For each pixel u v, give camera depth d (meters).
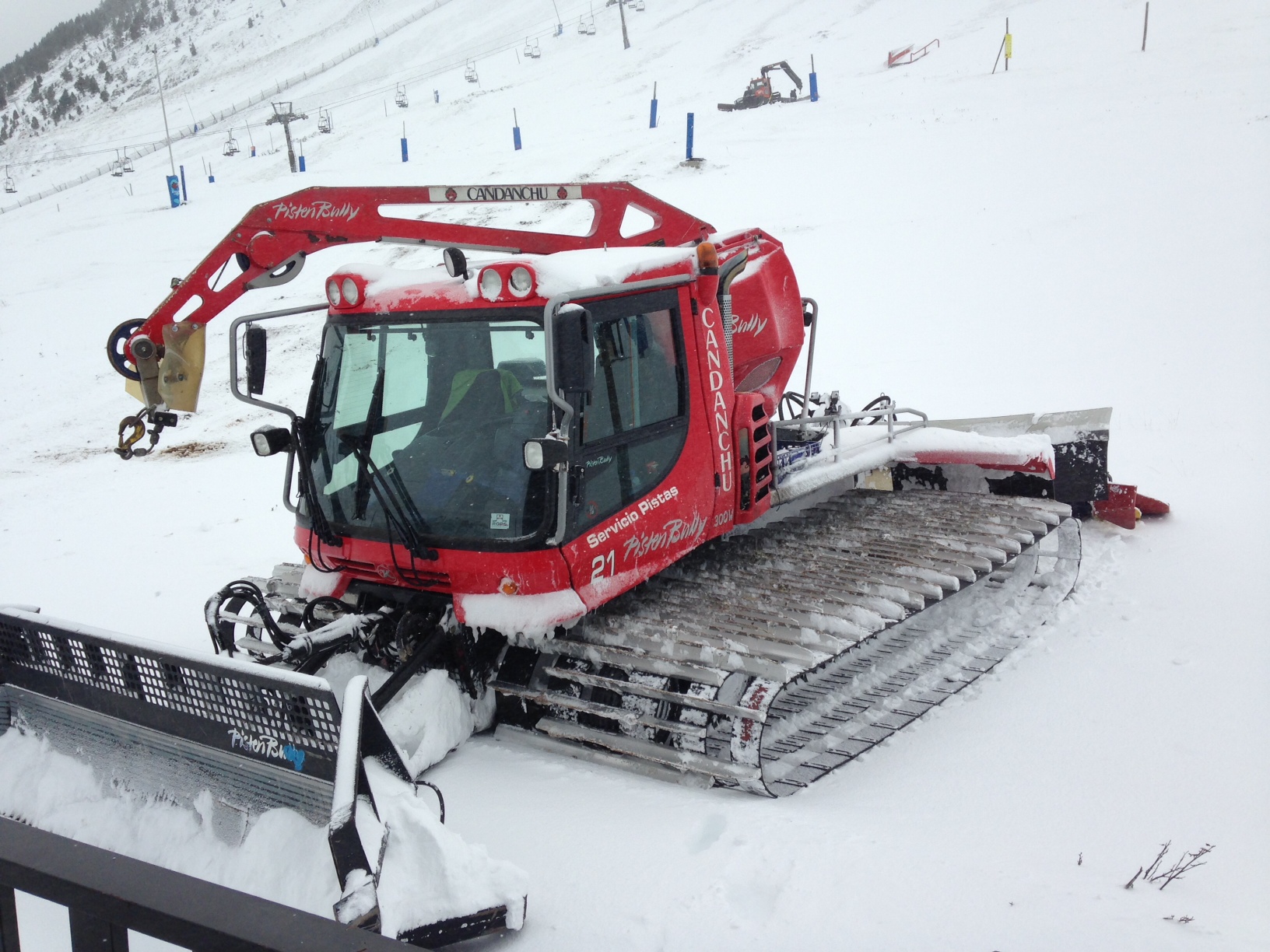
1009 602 6.23
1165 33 36.84
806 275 17.98
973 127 28.86
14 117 149.88
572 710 4.25
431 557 4.07
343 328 4.50
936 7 50.22
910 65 40.66
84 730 3.83
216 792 3.46
